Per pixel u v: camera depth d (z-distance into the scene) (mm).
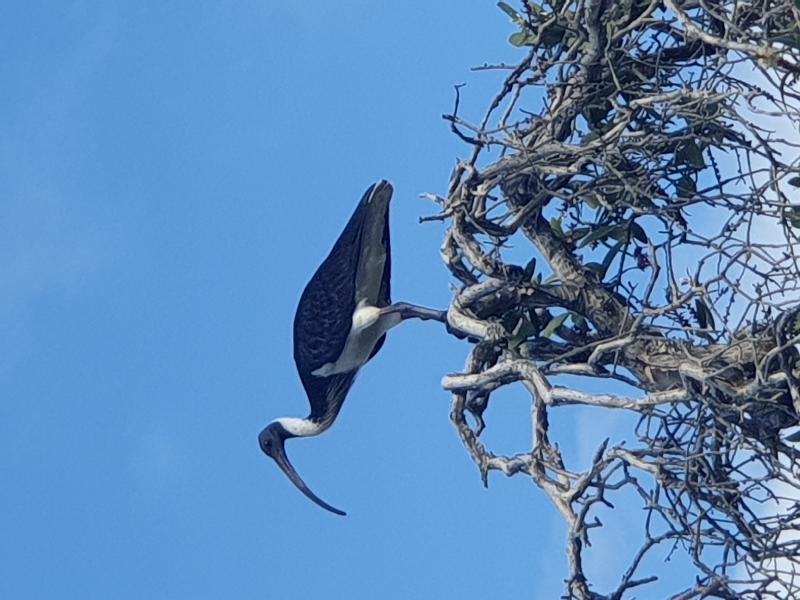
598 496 8688
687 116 8945
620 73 9555
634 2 9547
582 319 9875
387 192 10945
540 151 9266
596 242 10016
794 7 8539
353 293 11578
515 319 9906
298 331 12008
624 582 8508
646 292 9008
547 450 9281
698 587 8359
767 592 8336
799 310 8477
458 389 9703
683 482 8500
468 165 9484
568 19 9523
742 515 8539
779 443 9031
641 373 9445
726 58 8969
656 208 8977
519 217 9500
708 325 9320
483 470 10000
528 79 9539
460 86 9398
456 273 9914
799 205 8516
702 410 8703
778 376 8648
